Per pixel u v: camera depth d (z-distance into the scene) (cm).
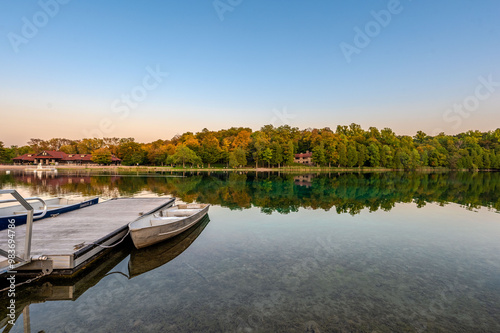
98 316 617
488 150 11050
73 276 790
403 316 620
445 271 866
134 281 794
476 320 609
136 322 594
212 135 12781
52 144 13612
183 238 1205
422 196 2684
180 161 8950
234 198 2434
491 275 840
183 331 562
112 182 3944
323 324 587
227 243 1140
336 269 874
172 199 1975
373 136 12431
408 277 820
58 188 3092
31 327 576
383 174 7325
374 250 1058
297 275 827
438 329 576
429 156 10725
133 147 10488
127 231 1160
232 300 684
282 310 639
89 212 1441
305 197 2533
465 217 1677
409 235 1267
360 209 1925
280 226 1419
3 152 10031
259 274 836
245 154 9419
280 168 9256
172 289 744
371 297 702
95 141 12156
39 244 881
